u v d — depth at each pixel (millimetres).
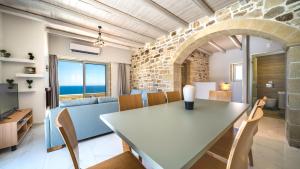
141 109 1613
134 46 5324
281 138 2404
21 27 3268
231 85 5758
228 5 2686
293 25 2027
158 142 734
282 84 4750
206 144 709
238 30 2646
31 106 3385
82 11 2883
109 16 3100
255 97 4652
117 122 1107
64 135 676
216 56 6602
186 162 548
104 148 2164
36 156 1925
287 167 1606
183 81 5855
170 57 4074
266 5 2246
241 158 650
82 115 2365
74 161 710
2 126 1988
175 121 1128
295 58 2043
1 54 3000
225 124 1042
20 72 3271
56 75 4164
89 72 5180
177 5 2703
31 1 2498
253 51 4055
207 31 3039
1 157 1895
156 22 3422
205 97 5344
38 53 3447
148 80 5047
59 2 2564
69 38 4500
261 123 3295
